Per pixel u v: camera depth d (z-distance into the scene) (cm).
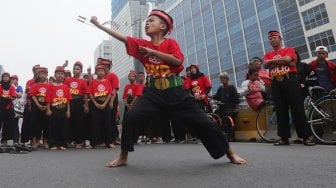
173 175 288
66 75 849
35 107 737
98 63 775
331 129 554
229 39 6419
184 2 8175
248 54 5884
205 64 7294
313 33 4447
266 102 695
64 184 260
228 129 789
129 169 328
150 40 354
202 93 837
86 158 452
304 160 349
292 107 552
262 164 332
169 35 361
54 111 699
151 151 528
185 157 425
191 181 260
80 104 756
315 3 4397
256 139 748
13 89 807
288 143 566
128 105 886
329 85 629
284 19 4938
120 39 344
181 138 874
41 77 748
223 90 834
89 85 737
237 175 277
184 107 334
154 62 336
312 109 569
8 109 797
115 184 256
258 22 5578
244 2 5922
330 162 330
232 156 347
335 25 4156
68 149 677
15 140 862
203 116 335
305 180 249
